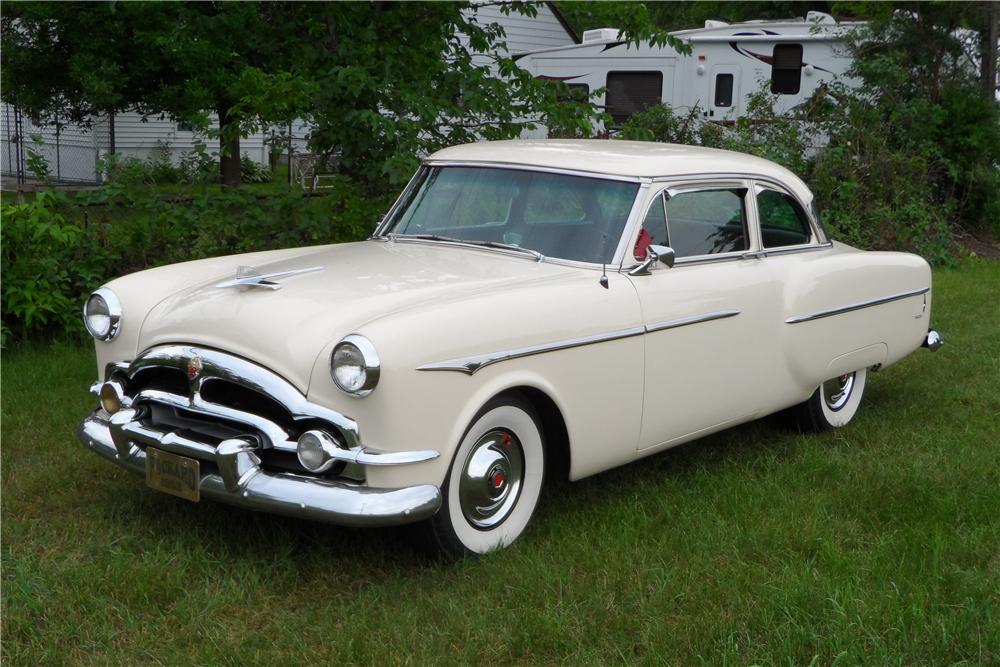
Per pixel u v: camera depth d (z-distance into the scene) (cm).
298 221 782
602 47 1795
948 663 336
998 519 452
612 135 1241
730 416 509
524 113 863
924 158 1380
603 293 434
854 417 627
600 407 434
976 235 1510
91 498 454
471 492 395
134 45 1499
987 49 1544
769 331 519
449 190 510
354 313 378
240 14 841
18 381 615
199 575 381
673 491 482
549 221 470
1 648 324
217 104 1341
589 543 410
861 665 329
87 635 335
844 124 1373
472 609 355
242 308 388
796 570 396
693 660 332
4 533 413
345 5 843
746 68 1683
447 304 382
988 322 905
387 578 388
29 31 1522
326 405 361
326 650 330
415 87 813
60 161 2278
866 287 583
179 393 400
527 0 916
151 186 788
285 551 395
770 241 543
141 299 423
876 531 444
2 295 681
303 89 757
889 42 1532
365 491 356
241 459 365
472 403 379
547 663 331
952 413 629
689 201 489
